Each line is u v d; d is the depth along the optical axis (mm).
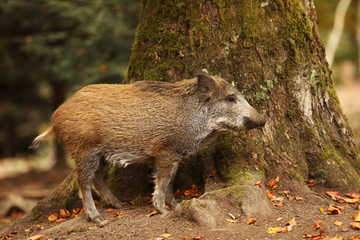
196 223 8578
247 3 10766
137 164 11320
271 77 10828
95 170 9922
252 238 7848
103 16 22609
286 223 8414
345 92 34500
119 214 10102
